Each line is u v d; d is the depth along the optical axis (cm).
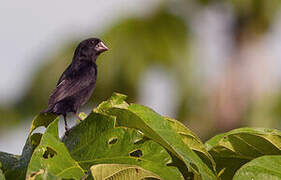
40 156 341
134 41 1570
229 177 426
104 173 336
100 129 381
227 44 1667
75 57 970
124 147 376
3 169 379
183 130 394
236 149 416
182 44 1609
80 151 384
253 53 1655
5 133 1571
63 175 344
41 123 457
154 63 1589
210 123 1612
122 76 1548
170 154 397
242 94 1611
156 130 364
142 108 379
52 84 1572
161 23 1598
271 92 1571
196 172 344
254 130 406
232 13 1642
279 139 404
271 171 347
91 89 934
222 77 1623
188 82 1605
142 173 339
